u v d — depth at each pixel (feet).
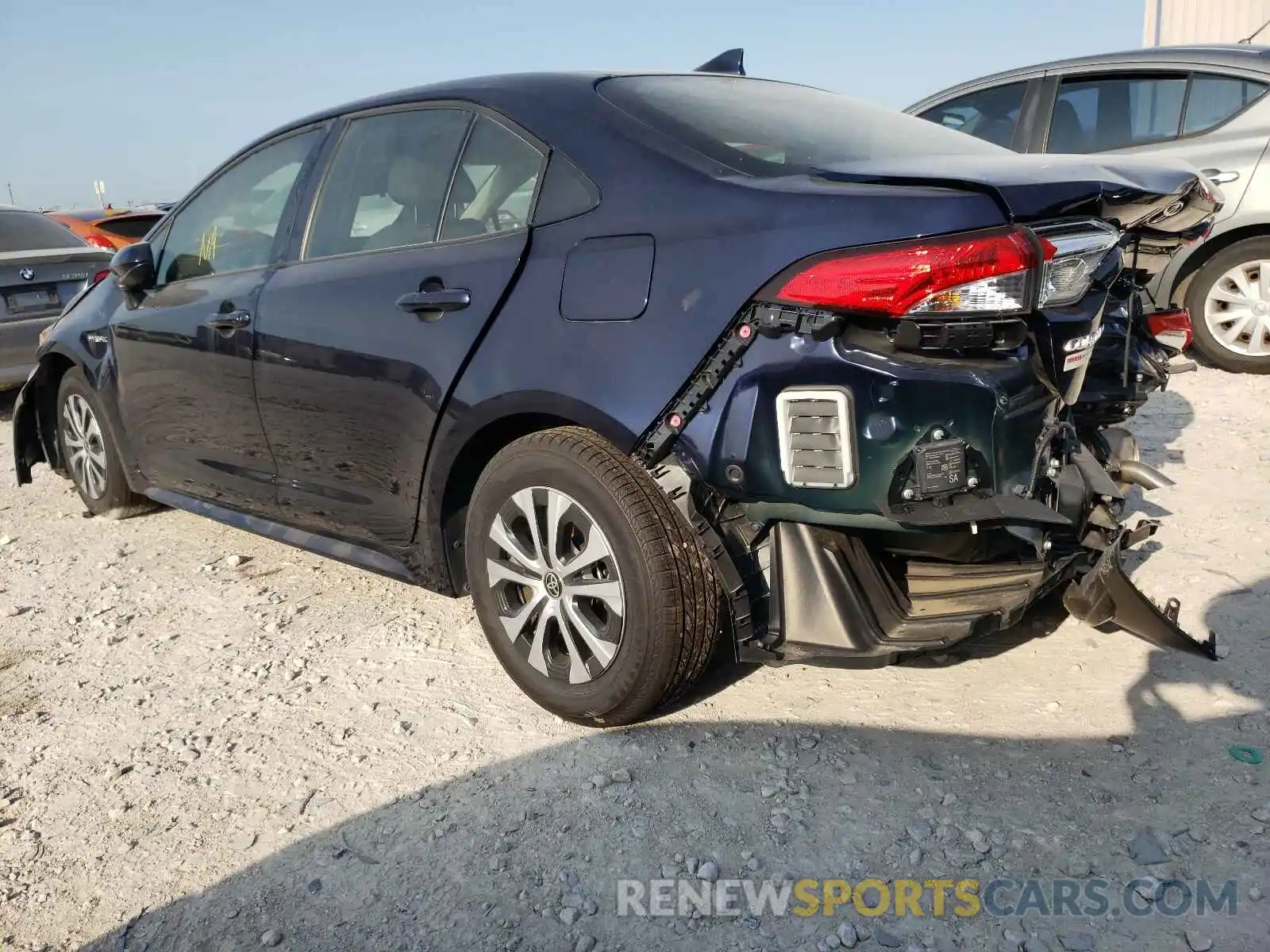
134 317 13.50
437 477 9.55
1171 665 9.30
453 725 9.28
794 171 7.93
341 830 7.93
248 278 11.84
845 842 7.36
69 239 25.53
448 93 10.28
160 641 11.51
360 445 10.34
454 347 9.14
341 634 11.35
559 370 8.34
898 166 7.77
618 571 8.21
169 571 13.69
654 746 8.67
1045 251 7.09
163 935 6.98
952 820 7.49
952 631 7.70
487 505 9.17
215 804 8.37
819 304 7.07
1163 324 11.11
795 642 7.86
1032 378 7.48
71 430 15.96
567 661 9.03
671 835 7.57
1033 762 8.09
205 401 12.39
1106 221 7.89
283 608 12.18
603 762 8.50
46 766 9.11
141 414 13.79
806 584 7.86
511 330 8.75
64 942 7.00
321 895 7.25
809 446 7.29
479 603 9.48
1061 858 7.04
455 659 10.57
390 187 10.54
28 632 12.01
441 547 9.90
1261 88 18.57
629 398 7.91
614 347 8.04
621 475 8.12
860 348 7.13
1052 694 9.02
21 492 18.22
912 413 7.09
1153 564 11.40
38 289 23.45
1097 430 10.44
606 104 9.12
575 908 6.92
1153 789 7.65
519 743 8.89
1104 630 10.04
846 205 7.22
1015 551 8.22
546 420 8.94
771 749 8.50
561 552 8.71
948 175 7.26
